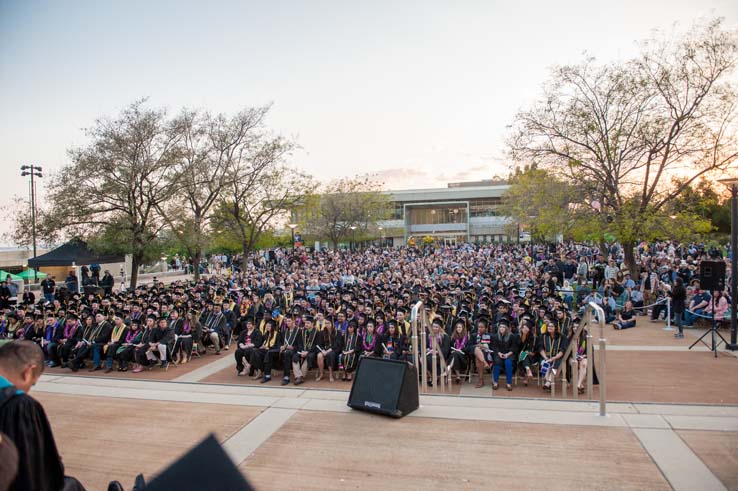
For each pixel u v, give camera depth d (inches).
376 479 196.7
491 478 194.9
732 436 228.2
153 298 660.1
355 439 237.3
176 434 252.5
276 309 623.2
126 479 206.4
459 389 387.2
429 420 260.1
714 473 193.6
